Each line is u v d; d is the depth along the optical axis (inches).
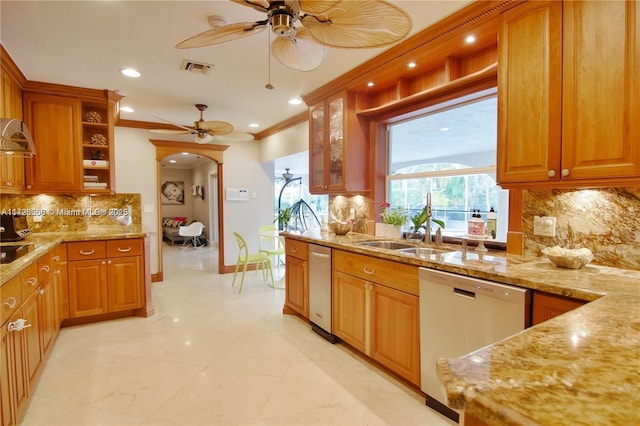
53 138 139.6
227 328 129.5
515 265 73.6
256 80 132.5
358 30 67.0
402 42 100.4
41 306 94.5
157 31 95.1
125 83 135.8
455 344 73.7
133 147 201.6
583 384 23.6
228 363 101.1
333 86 134.3
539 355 28.6
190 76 128.4
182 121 197.0
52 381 90.7
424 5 82.5
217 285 196.1
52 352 108.3
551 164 68.9
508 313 63.7
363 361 102.6
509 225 88.4
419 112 116.5
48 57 111.1
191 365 99.7
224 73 125.5
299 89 143.1
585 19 64.1
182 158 346.6
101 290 134.6
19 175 128.6
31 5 81.5
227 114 183.5
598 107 62.6
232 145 233.3
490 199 100.7
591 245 74.5
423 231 122.5
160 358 104.3
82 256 131.0
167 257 294.5
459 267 73.0
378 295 95.8
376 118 132.0
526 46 72.8
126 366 99.0
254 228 242.2
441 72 108.0
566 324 37.3
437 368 26.7
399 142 132.0
